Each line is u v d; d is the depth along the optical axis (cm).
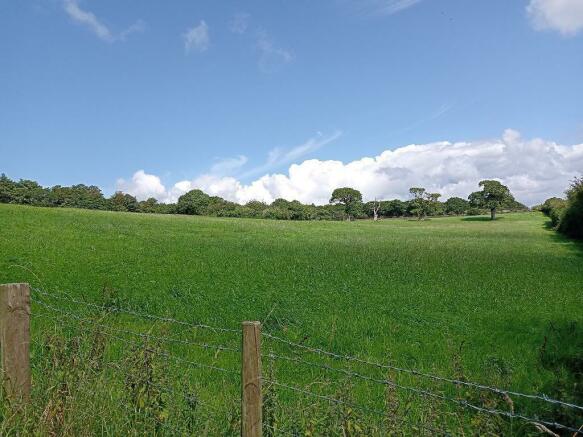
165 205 14450
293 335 1392
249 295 1952
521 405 782
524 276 2634
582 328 1448
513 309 1794
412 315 1675
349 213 17712
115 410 556
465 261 3331
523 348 1257
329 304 1847
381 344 1326
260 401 473
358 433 495
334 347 1295
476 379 933
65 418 543
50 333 695
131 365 590
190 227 5662
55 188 13275
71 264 2569
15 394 593
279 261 3056
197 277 2336
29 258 2688
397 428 504
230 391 825
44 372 635
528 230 8025
